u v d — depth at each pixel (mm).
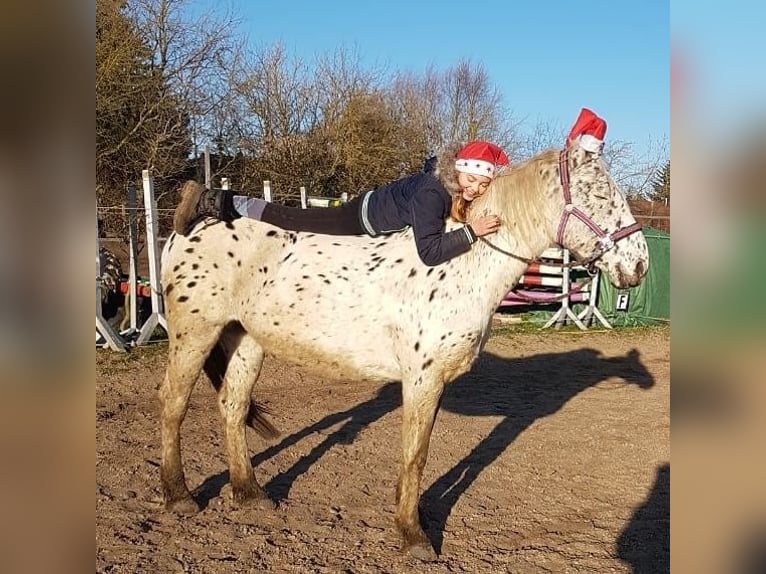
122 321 10250
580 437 5941
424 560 3627
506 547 3818
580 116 3627
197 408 6555
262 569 3514
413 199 3699
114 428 5832
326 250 3910
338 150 23922
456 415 6629
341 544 3814
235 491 4305
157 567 3488
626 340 11008
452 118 28875
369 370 3865
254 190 21859
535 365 9117
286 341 3934
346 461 5188
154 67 18875
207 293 4008
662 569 3553
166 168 18578
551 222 3633
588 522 4176
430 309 3586
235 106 22172
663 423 6402
